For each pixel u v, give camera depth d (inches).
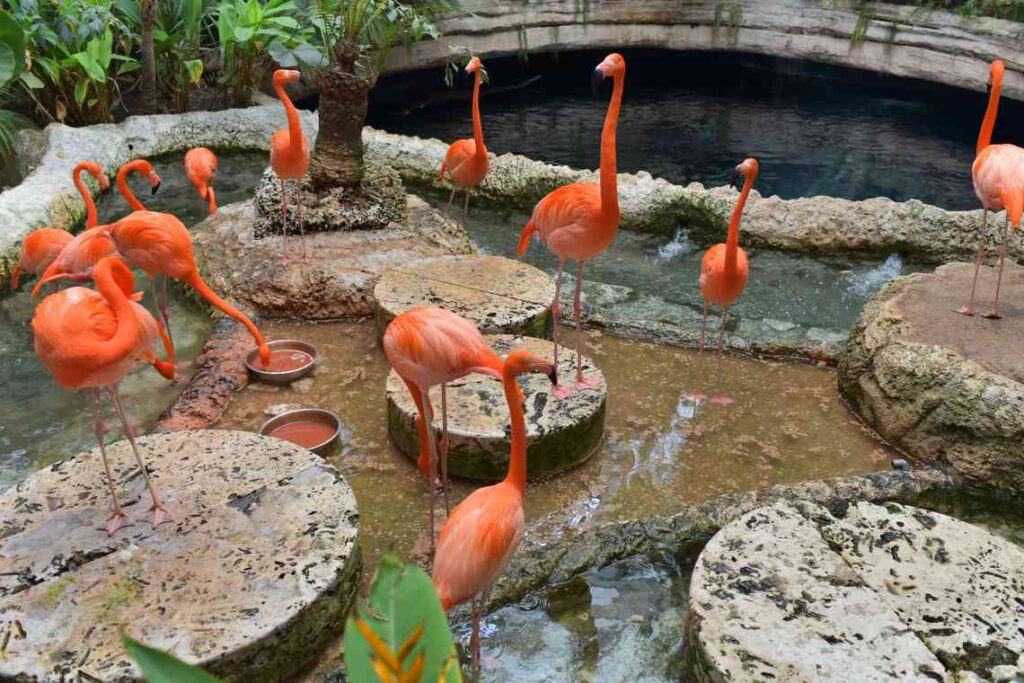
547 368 96.4
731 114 376.8
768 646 97.0
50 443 149.6
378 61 286.2
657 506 135.1
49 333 99.7
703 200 237.9
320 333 185.8
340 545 107.1
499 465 136.2
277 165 187.5
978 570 109.5
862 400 161.2
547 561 120.6
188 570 102.8
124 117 312.7
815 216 231.5
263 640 94.5
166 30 312.2
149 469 120.4
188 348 180.7
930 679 93.0
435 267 193.2
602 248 145.7
